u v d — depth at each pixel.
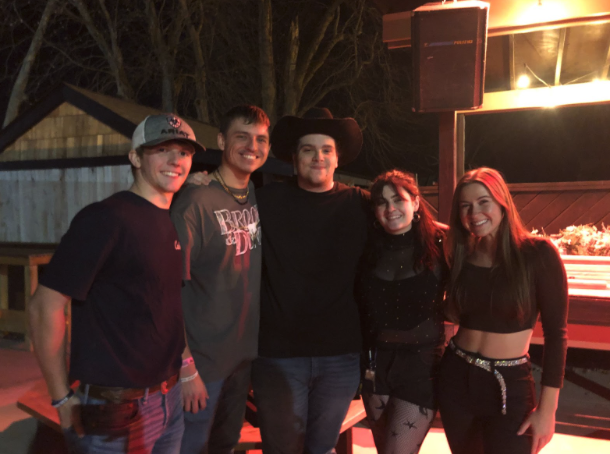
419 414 2.11
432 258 2.10
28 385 4.21
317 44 12.57
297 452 2.30
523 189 5.90
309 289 2.22
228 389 2.26
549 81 5.06
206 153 5.89
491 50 4.56
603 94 4.34
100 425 1.61
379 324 2.14
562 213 5.75
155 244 1.71
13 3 10.78
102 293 1.63
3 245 6.77
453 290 2.02
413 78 3.55
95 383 1.60
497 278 1.91
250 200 2.27
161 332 1.74
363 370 2.28
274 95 11.83
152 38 11.42
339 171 12.80
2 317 5.33
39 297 1.55
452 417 2.03
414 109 3.62
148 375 1.70
